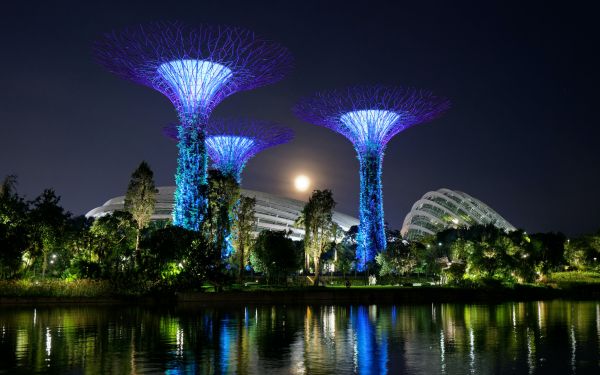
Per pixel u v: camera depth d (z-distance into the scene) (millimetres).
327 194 82125
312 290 62812
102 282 58125
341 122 97375
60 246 66938
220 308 52156
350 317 42125
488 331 32844
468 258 77875
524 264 82188
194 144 73375
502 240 82875
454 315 43938
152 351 25141
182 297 57500
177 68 72062
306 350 25562
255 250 79188
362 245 96562
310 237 82125
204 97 73625
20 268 61094
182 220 72125
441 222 168000
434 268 93500
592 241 114750
